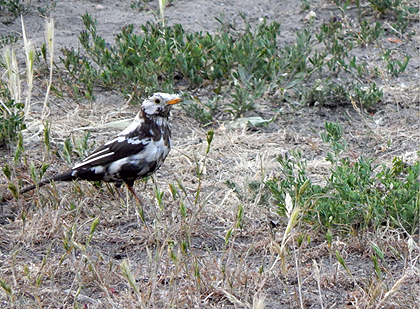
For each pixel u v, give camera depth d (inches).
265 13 731.4
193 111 516.1
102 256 343.9
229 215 384.5
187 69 562.6
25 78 567.2
